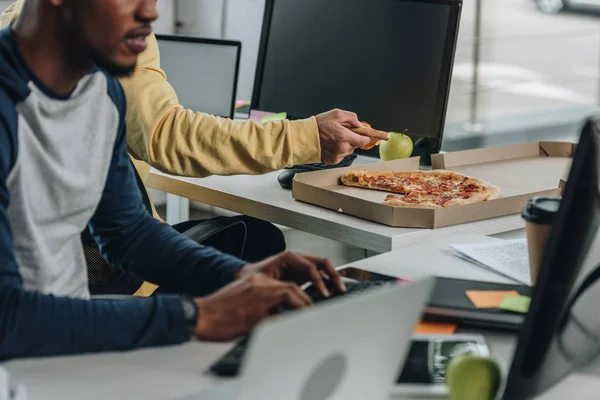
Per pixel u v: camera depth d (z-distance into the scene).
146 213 1.62
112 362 1.13
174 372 1.10
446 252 1.67
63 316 1.14
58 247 1.44
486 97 5.08
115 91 1.51
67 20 1.30
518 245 1.68
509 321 1.26
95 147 1.45
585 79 5.34
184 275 1.50
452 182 2.23
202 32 4.22
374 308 0.86
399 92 2.62
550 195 2.06
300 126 2.08
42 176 1.37
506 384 0.99
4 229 1.21
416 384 1.08
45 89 1.34
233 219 2.08
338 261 3.78
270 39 2.90
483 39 4.96
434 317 1.28
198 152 2.07
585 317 1.07
